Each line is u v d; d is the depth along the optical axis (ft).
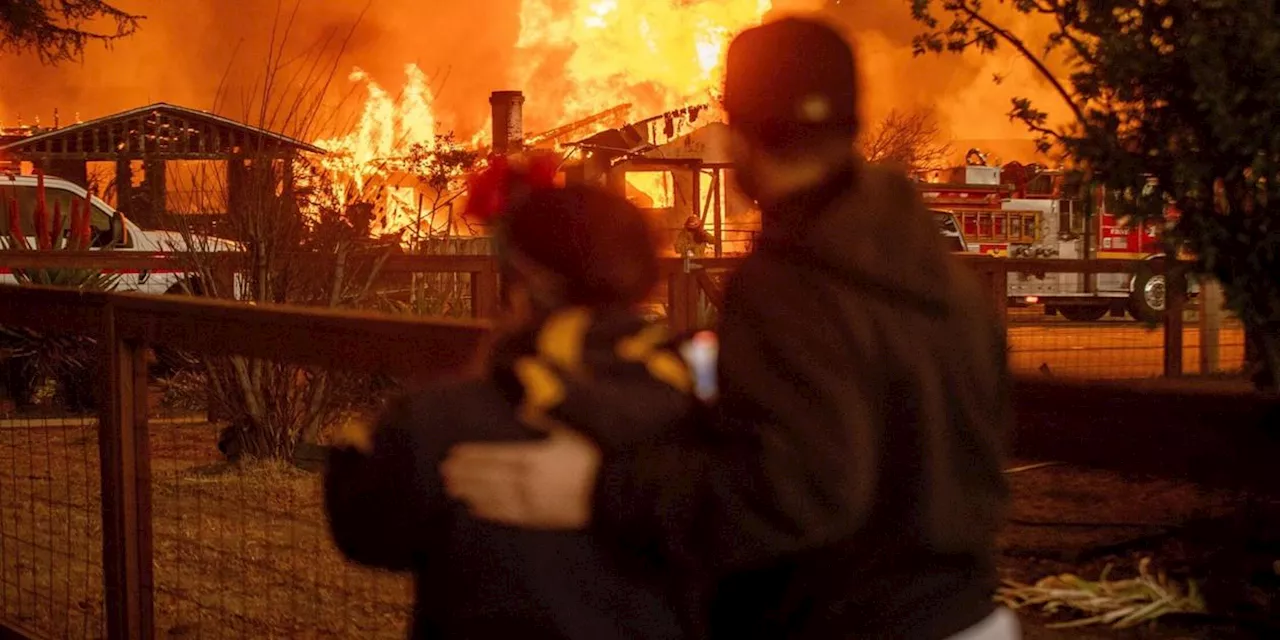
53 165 66.44
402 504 6.01
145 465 12.22
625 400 5.73
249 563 15.72
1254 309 14.17
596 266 6.00
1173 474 7.36
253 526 17.88
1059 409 7.68
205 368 23.85
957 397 5.30
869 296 5.06
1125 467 7.50
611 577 5.77
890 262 5.13
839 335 4.94
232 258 26.07
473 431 5.88
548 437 5.74
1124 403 7.50
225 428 24.54
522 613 5.70
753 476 4.84
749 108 5.41
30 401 30.37
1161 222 14.66
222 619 13.61
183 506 19.43
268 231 25.98
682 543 5.09
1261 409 7.11
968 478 5.38
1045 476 15.99
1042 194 80.28
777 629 5.36
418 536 6.09
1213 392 7.29
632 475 5.23
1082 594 12.15
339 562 15.39
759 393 4.92
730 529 4.91
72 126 64.90
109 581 12.25
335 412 23.54
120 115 63.62
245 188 26.17
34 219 39.83
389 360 9.05
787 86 5.31
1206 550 12.48
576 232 6.01
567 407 5.73
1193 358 34.73
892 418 5.10
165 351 26.35
